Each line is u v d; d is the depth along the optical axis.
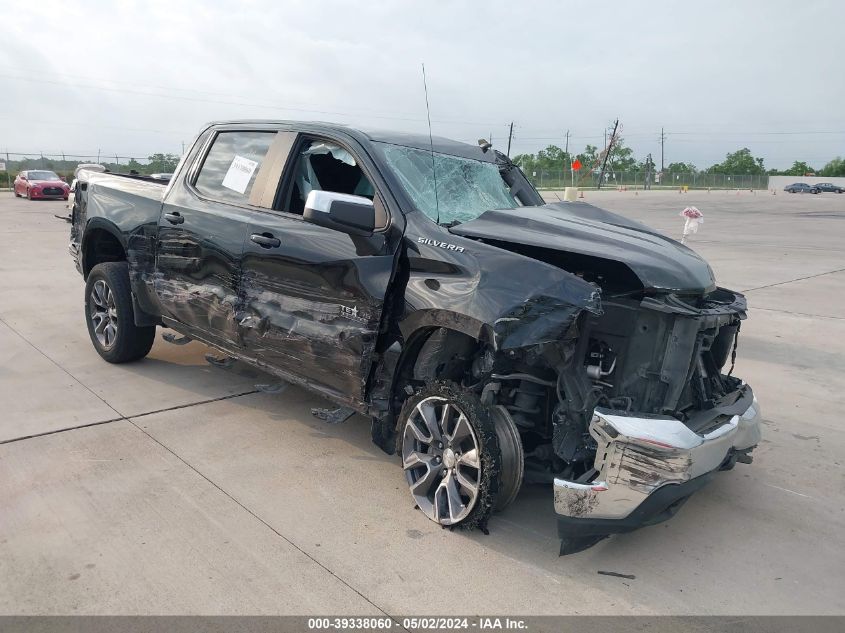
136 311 5.30
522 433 3.63
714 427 3.29
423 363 3.49
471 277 3.22
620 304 3.38
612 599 2.95
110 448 4.16
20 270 10.30
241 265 4.22
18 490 3.60
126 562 3.02
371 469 4.05
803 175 115.56
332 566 3.07
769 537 3.53
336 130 4.12
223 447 4.25
